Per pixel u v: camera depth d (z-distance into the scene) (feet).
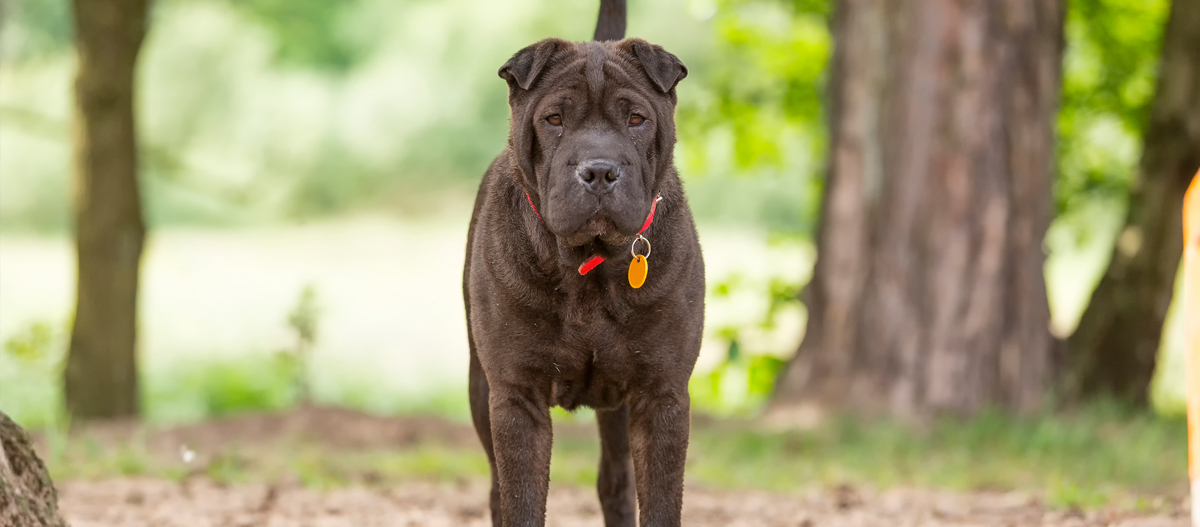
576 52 16.83
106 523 21.93
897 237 35.86
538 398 17.22
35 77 83.97
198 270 97.30
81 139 40.57
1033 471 29.32
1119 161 48.65
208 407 52.90
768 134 51.93
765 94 50.16
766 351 44.24
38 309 74.02
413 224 121.39
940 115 35.35
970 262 35.42
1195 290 14.51
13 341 43.45
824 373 37.19
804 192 114.11
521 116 16.81
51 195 113.29
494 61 121.90
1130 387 40.11
